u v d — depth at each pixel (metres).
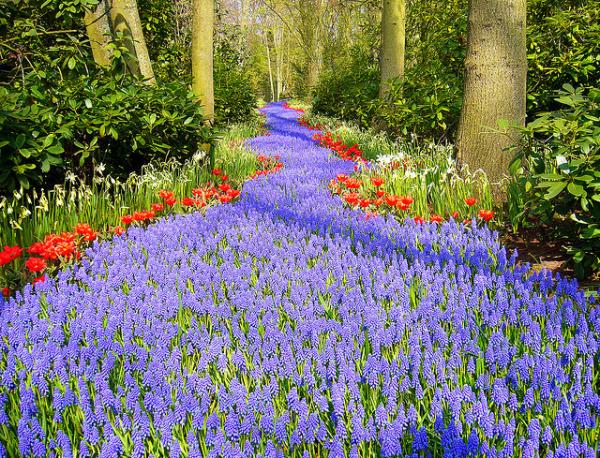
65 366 2.59
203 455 2.07
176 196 6.26
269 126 19.88
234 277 3.56
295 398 2.17
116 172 6.82
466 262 3.96
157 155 7.21
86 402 2.20
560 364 2.43
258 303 3.14
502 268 3.66
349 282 3.47
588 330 2.77
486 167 6.28
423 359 2.54
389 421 2.15
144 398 2.34
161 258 4.09
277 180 7.18
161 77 12.93
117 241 4.48
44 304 3.33
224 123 16.81
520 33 6.16
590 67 8.32
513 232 5.05
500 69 6.15
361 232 4.68
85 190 5.55
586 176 3.76
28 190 5.46
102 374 2.33
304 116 22.08
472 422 2.10
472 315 2.99
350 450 2.05
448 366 2.40
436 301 3.19
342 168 8.34
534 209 4.46
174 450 1.98
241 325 3.04
